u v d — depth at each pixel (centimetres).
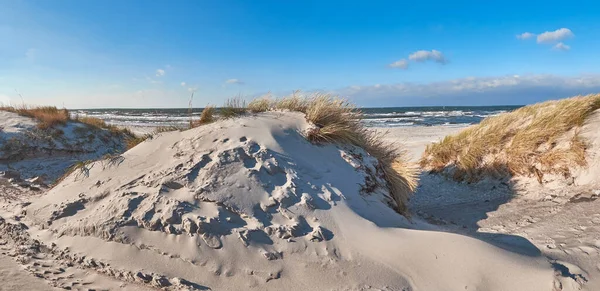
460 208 625
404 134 2042
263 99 637
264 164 421
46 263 353
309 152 482
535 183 650
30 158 986
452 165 836
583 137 638
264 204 378
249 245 337
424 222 513
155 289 306
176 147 497
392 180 554
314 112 549
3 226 449
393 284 300
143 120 3547
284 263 324
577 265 322
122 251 350
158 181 417
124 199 400
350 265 320
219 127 518
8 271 330
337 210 387
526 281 290
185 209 367
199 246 337
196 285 307
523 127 747
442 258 315
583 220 458
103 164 521
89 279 322
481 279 295
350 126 577
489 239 415
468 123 3105
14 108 1260
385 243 340
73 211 436
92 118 1447
